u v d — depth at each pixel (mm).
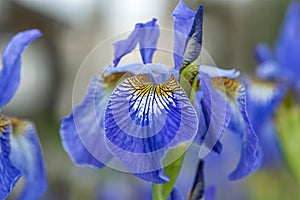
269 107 650
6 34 1199
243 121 321
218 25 1163
